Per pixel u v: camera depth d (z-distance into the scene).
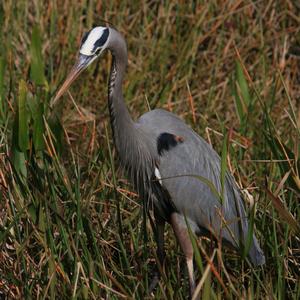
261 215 9.98
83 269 8.84
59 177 9.83
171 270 9.39
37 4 14.76
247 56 14.80
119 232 9.37
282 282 8.66
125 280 8.95
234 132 11.95
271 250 9.67
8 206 9.77
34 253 9.69
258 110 13.05
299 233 8.51
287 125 12.70
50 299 8.64
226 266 9.68
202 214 9.73
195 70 14.59
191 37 14.64
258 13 15.21
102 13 15.09
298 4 15.46
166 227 10.55
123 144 9.60
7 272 9.28
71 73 9.13
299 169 9.29
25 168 9.68
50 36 14.35
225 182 9.93
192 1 15.23
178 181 9.59
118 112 9.45
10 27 14.40
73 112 13.07
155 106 13.13
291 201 9.84
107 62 14.01
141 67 14.10
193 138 9.82
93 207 10.34
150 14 15.12
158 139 9.66
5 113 11.63
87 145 12.09
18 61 13.95
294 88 14.41
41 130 9.71
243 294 8.51
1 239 8.99
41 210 9.06
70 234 8.98
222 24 14.93
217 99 13.66
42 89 12.99
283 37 14.97
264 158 11.07
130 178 9.92
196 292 7.80
